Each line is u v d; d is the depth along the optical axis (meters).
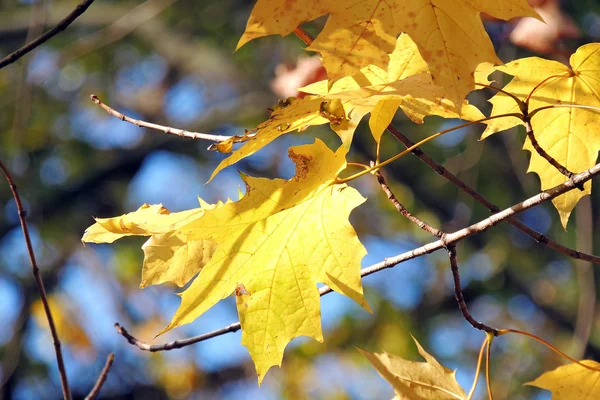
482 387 7.19
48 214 7.58
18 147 6.28
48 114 7.76
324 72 3.07
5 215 7.37
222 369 7.44
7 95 7.50
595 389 2.25
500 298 7.32
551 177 2.30
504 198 6.89
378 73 2.04
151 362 7.17
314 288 1.94
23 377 7.04
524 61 2.18
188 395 7.18
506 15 1.66
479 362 2.02
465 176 6.73
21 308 7.17
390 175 7.05
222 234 1.93
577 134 2.25
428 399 2.04
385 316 7.18
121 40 7.98
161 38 7.86
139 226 2.02
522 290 7.21
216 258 1.95
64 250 7.57
